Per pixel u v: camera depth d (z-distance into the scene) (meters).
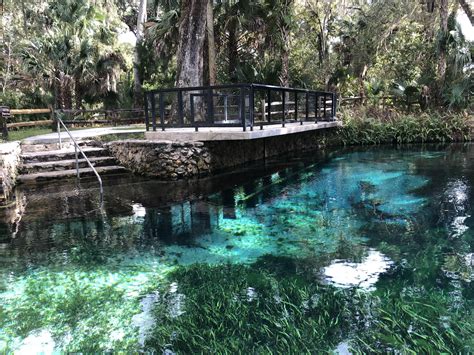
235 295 3.47
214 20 15.47
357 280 3.72
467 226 5.23
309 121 11.41
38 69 15.91
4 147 7.48
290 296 3.43
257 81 13.71
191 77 10.56
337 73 17.53
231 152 9.96
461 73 14.76
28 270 4.14
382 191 7.38
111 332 2.96
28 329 3.03
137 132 10.63
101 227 5.47
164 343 2.79
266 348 2.68
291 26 14.55
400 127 14.66
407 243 4.69
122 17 24.41
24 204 6.56
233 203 6.70
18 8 20.05
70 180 8.20
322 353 2.61
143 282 3.80
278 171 9.59
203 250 4.61
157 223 5.64
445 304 3.24
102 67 16.70
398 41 17.64
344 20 18.38
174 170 8.20
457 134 14.46
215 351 2.66
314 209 6.31
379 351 2.63
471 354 2.58
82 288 3.70
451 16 14.79
